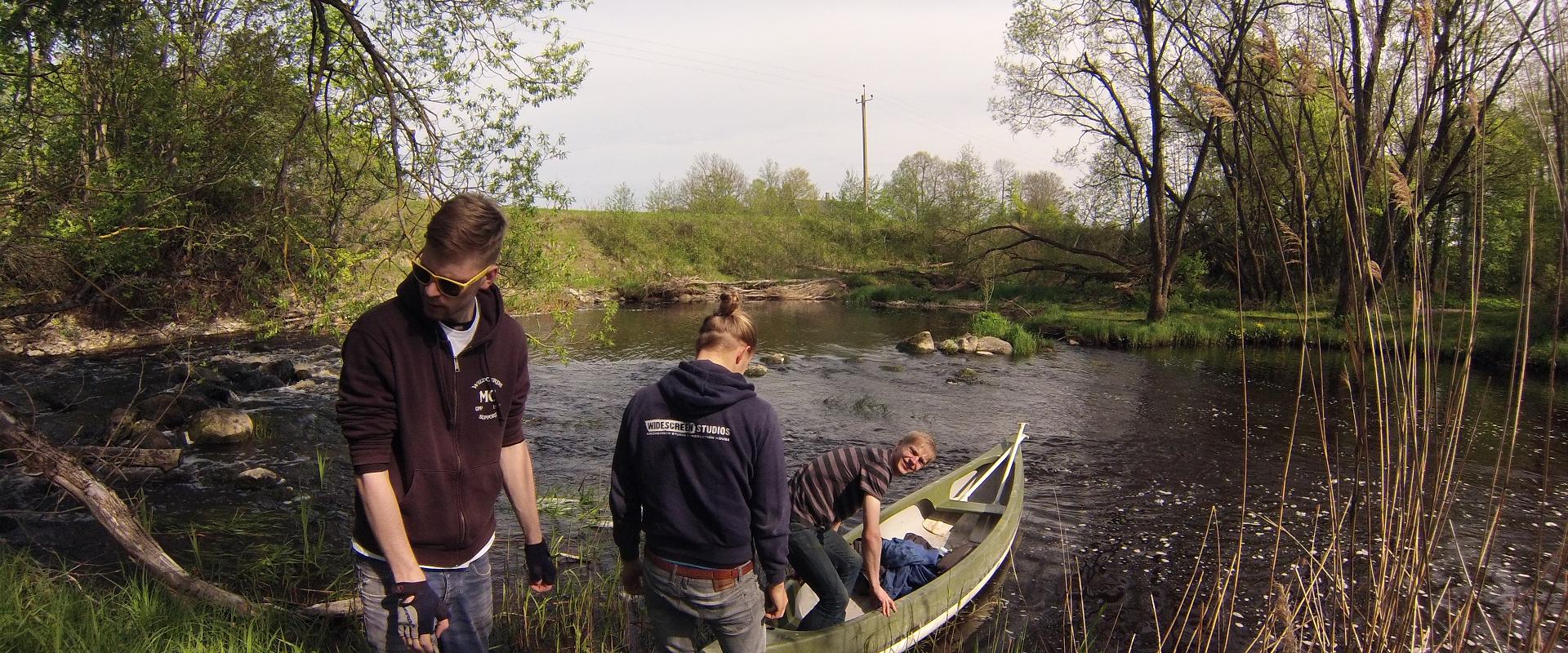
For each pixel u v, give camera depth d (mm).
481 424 2336
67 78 7906
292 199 8008
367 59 8297
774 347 17953
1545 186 2639
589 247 32719
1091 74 21750
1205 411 11688
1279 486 8117
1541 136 2535
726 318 2881
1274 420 11117
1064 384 13719
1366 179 3127
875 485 4254
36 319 12250
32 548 5594
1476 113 2805
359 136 8328
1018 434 7332
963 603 5227
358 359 2148
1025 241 27375
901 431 10406
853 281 31562
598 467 8594
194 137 8258
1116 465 8945
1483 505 7371
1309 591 3662
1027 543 6645
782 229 37375
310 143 8477
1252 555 6426
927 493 6363
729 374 2791
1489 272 12773
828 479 4238
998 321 19219
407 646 2330
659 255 33781
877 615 4379
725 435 2719
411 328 2186
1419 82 2955
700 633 3887
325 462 8359
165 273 8523
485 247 2137
